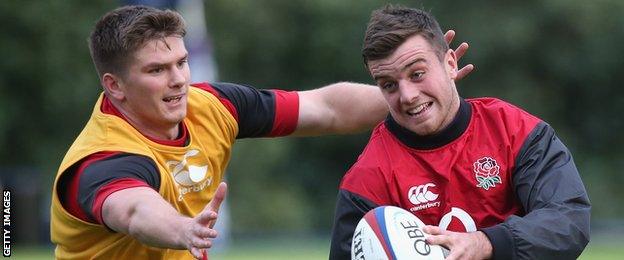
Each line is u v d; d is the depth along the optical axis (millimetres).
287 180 105562
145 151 18375
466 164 18859
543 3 107125
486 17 105625
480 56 105312
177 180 18969
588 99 113688
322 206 107188
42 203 66688
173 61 18250
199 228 15727
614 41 110000
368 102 21031
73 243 18828
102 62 18562
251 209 98812
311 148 107625
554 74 111250
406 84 18297
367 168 19172
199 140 19344
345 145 107938
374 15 18828
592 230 91375
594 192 106875
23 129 94625
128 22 18188
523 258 17625
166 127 18719
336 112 21078
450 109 18828
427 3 104812
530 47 109062
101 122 18641
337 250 19219
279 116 20641
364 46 18578
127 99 18516
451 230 18812
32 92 94750
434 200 18906
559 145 19016
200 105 19625
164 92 18281
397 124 19125
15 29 92938
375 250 17750
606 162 111688
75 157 18141
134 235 16578
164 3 51688
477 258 17406
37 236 61969
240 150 98562
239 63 107688
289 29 106812
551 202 18203
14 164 94750
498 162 18812
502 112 19109
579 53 110312
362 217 18812
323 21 105812
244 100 20359
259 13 105125
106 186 17375
